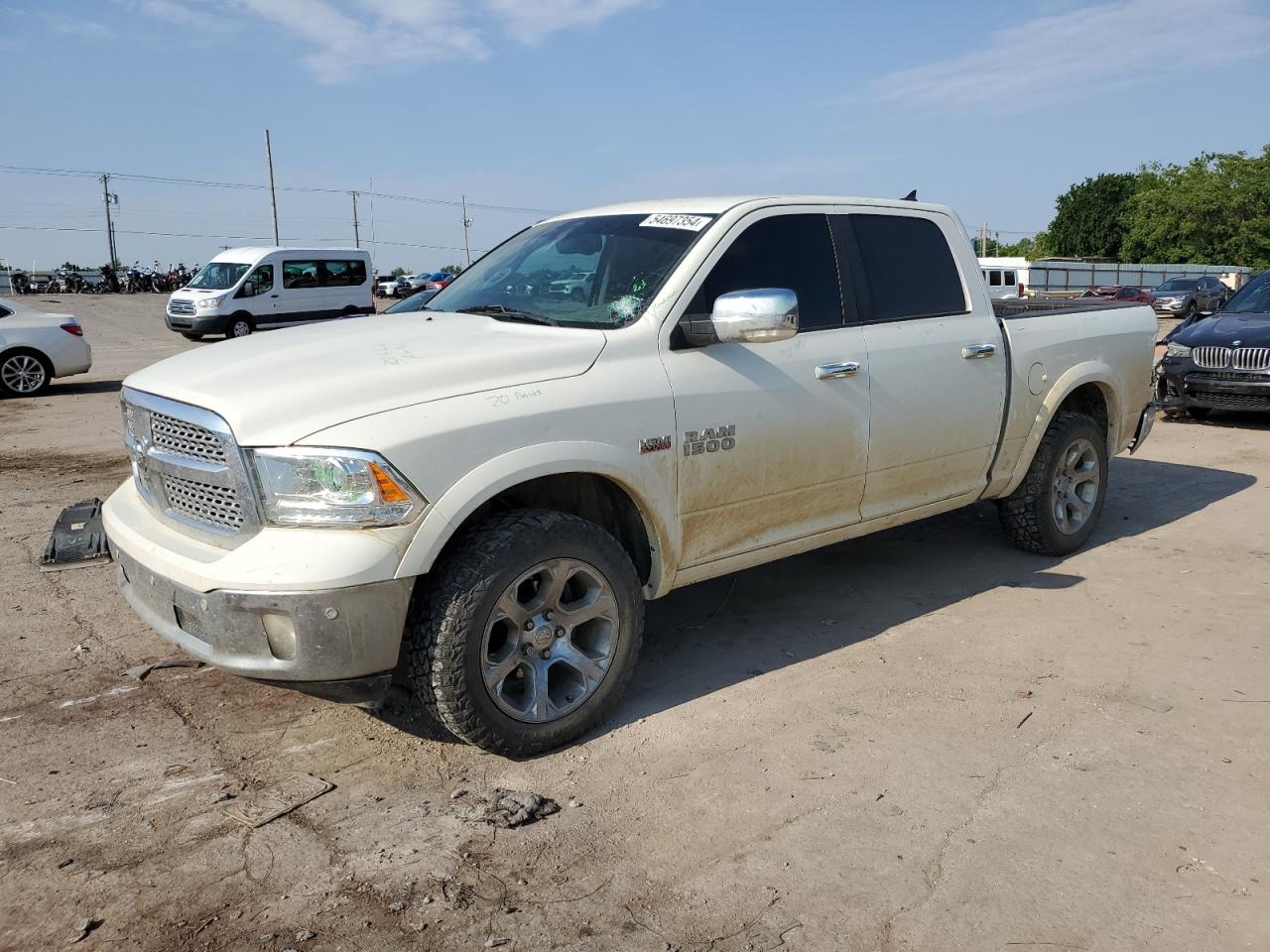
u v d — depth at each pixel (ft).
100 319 105.40
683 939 7.91
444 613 9.95
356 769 10.66
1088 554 18.25
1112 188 280.10
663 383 11.65
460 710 10.16
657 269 12.48
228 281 77.61
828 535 14.07
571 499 11.92
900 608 15.51
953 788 10.14
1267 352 30.12
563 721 10.93
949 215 16.11
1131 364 18.78
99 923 8.13
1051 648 13.83
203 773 10.56
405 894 8.48
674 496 11.83
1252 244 205.67
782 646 14.02
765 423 12.61
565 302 12.76
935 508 15.62
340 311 82.84
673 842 9.25
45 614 15.20
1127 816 9.59
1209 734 11.25
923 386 14.58
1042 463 17.11
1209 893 8.41
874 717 11.76
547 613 10.75
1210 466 26.13
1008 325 16.26
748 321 11.28
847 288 14.11
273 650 9.60
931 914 8.18
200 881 8.68
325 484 9.48
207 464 10.14
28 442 31.96
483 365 10.64
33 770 10.59
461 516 9.91
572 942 7.89
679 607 15.69
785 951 7.76
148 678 12.93
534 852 9.10
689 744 11.16
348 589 9.36
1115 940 7.84
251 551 9.52
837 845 9.17
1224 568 17.26
